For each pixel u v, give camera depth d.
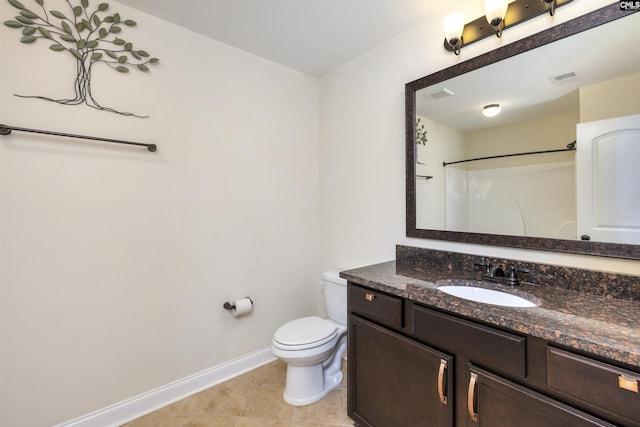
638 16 1.05
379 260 2.00
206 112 1.90
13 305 1.33
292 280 2.37
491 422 0.98
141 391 1.67
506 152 1.38
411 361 1.21
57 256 1.43
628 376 0.71
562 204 1.23
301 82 2.38
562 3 1.21
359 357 1.45
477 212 1.49
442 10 1.62
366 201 2.09
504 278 1.33
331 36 1.88
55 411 1.43
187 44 1.81
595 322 0.88
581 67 1.17
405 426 1.25
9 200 1.32
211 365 1.95
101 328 1.55
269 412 1.67
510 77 1.36
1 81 1.29
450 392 1.08
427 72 1.70
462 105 1.53
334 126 2.35
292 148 2.35
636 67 1.06
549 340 0.83
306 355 1.66
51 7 1.39
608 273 1.11
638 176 1.05
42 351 1.40
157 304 1.73
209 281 1.93
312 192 2.49
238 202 2.06
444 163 1.61
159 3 1.58
